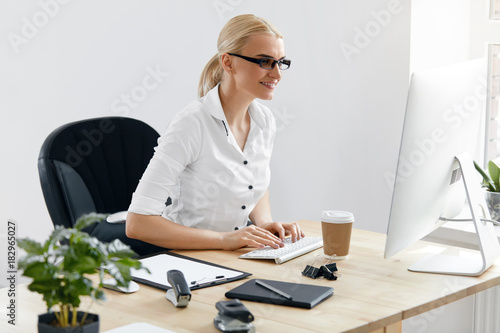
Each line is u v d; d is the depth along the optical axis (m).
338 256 1.76
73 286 1.03
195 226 2.03
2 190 3.70
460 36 2.81
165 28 3.30
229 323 1.24
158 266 1.66
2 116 3.63
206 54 3.21
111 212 2.34
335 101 2.90
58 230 1.06
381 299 1.44
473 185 1.70
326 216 1.75
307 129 3.04
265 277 1.60
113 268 1.05
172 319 1.32
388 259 1.77
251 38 1.86
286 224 2.00
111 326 1.28
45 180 2.15
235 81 1.94
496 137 2.89
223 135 1.97
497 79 2.84
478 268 1.66
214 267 1.65
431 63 2.71
